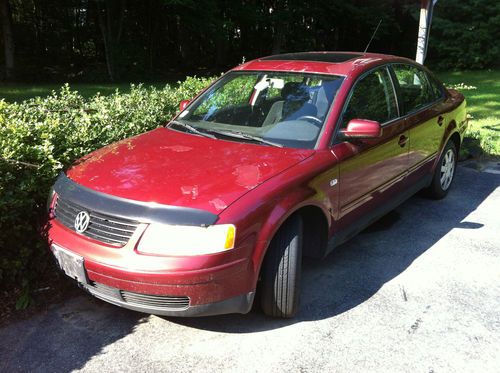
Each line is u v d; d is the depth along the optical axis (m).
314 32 24.64
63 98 5.28
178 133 3.88
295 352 2.94
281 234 3.06
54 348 2.98
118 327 3.19
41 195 3.55
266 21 21.78
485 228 4.81
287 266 3.05
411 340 3.06
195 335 3.10
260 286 3.13
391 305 3.46
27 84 16.36
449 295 3.59
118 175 3.15
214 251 2.69
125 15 19.72
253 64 4.45
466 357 2.92
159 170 3.16
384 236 4.61
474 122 9.25
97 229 2.89
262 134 3.66
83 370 2.79
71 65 19.97
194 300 2.74
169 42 22.89
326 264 4.06
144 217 2.76
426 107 4.93
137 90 5.85
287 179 3.08
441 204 5.47
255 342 3.03
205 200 2.81
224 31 20.48
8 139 3.51
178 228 2.70
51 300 3.48
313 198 3.19
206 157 3.34
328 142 3.51
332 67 4.04
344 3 23.12
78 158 3.91
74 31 20.67
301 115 3.72
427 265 4.05
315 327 3.19
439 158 5.24
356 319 3.28
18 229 3.38
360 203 3.83
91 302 3.47
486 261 4.13
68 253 2.93
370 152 3.82
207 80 6.91
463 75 19.73
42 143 3.71
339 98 3.72
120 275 2.74
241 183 2.97
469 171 6.75
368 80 4.08
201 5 18.31
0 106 4.37
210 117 4.06
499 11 20.23
